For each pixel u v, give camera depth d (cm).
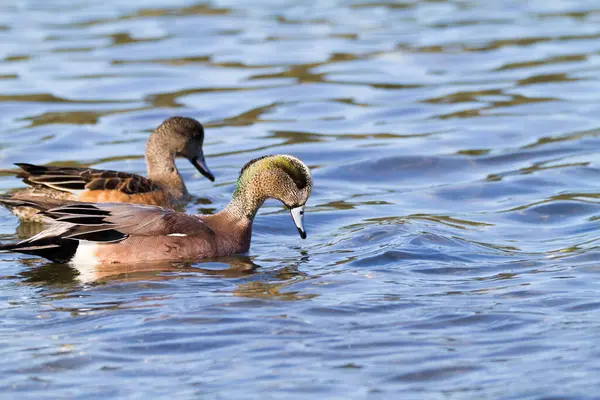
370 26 2947
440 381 845
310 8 3219
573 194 1591
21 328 991
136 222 1270
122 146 1953
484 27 2916
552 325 969
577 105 2169
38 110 2172
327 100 2262
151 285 1149
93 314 1034
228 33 2866
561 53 2598
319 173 1783
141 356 911
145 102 2242
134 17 3070
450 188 1669
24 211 1510
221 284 1152
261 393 827
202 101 2255
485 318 997
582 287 1095
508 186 1664
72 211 1264
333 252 1305
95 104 2223
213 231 1309
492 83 2366
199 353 916
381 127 2064
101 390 839
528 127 2022
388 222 1434
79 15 3095
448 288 1110
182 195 1680
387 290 1107
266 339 948
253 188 1332
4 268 1238
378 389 833
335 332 965
